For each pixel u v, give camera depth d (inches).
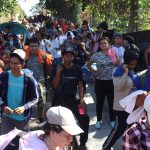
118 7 544.4
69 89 150.8
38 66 191.5
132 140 87.9
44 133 76.9
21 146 75.8
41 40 319.9
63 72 150.5
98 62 186.7
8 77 134.0
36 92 136.2
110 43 235.8
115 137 152.1
